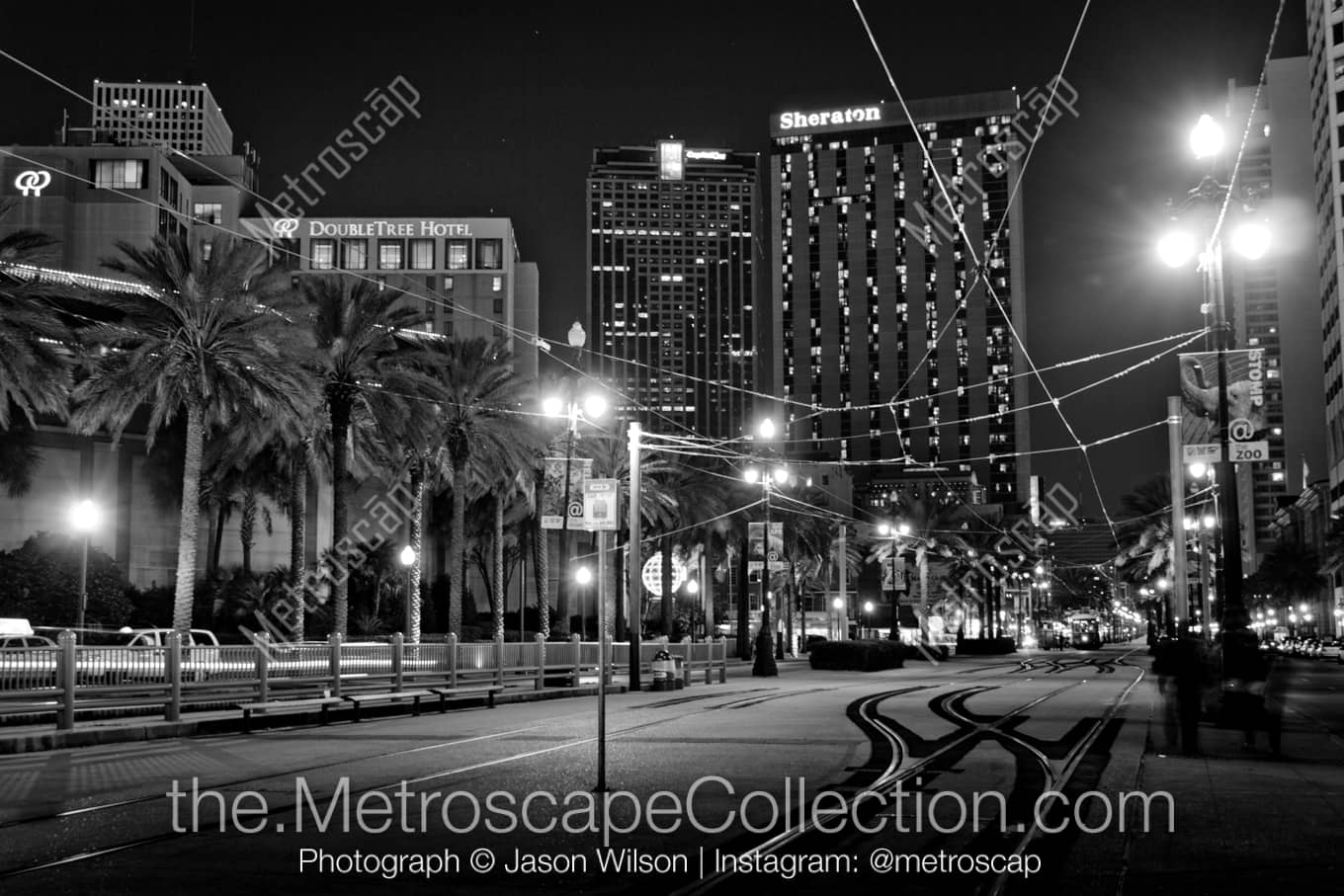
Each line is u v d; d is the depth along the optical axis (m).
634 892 8.89
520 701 35.44
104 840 11.09
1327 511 139.88
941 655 81.19
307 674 27.92
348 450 52.72
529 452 54.69
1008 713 27.47
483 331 160.75
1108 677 50.16
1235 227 23.17
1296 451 181.50
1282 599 141.00
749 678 51.62
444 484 66.44
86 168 132.00
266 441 47.12
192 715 24.64
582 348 42.75
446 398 47.00
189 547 39.44
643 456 62.59
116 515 68.94
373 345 46.28
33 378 37.78
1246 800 13.45
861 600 122.88
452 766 17.16
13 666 20.70
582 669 43.03
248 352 38.94
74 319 58.41
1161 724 24.14
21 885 9.15
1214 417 24.53
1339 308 124.62
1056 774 15.62
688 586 89.88
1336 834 11.32
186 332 39.28
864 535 107.44
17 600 53.62
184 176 158.12
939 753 18.39
